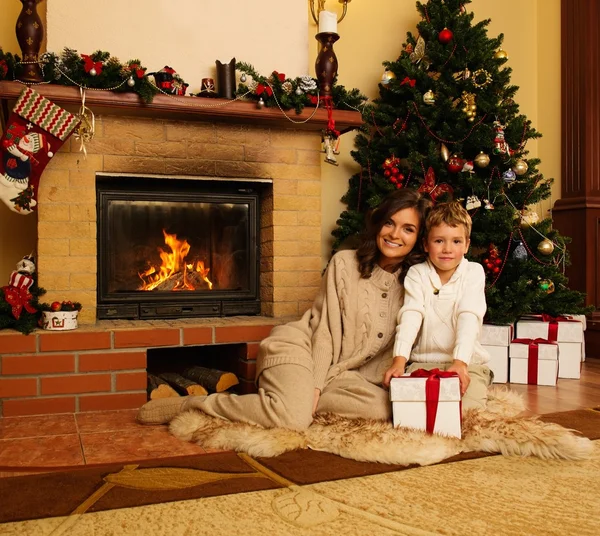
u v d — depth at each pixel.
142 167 2.52
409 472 1.54
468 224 1.93
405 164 3.23
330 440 1.71
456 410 1.71
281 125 2.69
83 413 2.24
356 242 3.23
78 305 2.30
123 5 2.49
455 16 3.01
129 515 1.27
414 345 2.02
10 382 2.19
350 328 2.04
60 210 2.40
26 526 1.22
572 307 2.91
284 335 2.05
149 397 2.41
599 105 3.55
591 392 2.51
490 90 2.96
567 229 3.62
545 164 3.80
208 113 2.46
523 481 1.47
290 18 2.73
